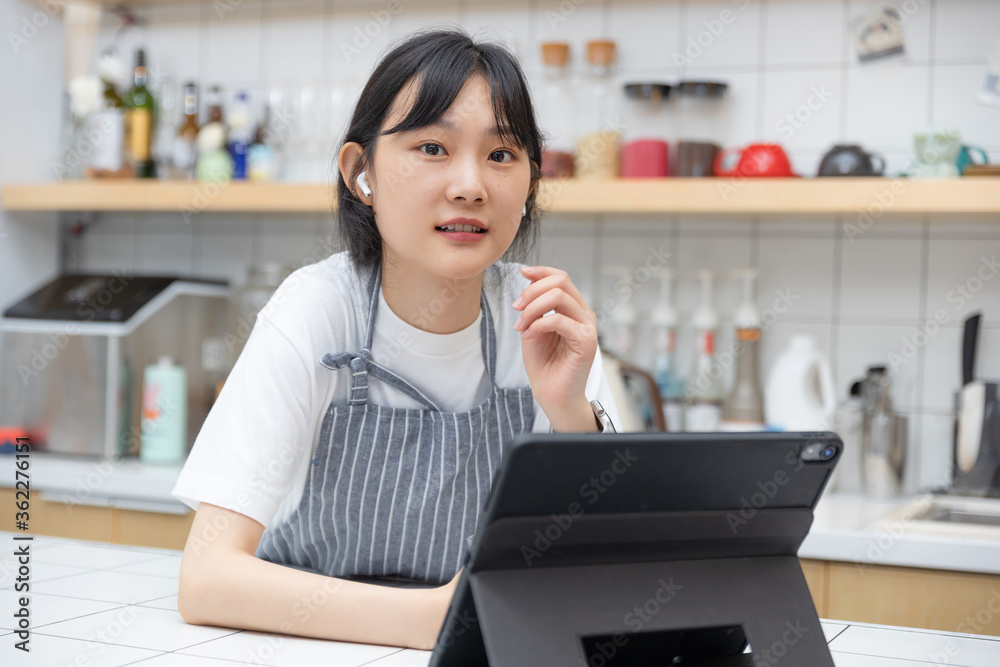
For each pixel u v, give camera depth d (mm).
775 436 603
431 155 841
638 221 2246
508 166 862
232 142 2355
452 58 843
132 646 714
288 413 917
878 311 2096
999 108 2004
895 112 2066
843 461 2070
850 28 2096
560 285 958
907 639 801
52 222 2588
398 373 1017
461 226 849
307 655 715
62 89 2570
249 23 2508
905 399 2076
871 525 1671
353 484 1005
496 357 1063
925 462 2061
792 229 2148
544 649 561
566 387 957
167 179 2408
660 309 2172
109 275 2361
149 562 1023
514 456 535
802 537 662
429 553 1061
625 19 2230
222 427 896
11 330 2219
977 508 1792
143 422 2191
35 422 2209
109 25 2615
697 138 2002
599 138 2047
